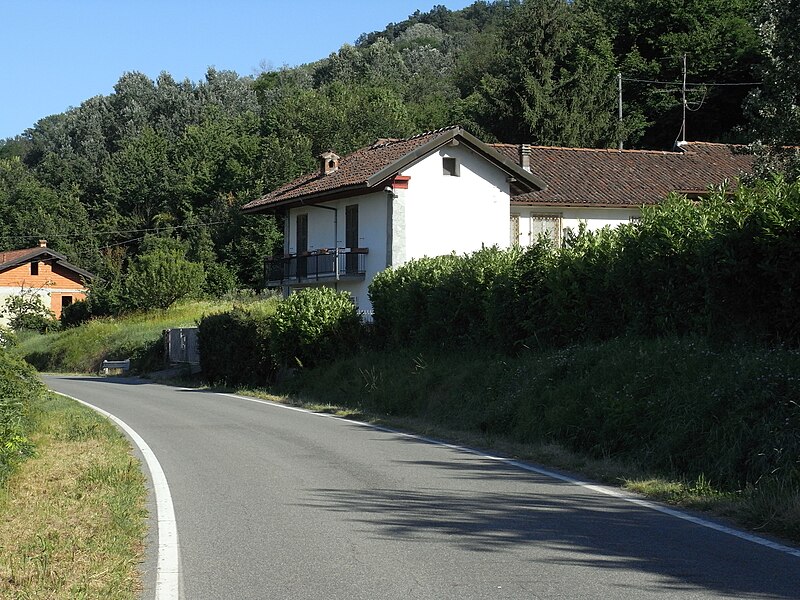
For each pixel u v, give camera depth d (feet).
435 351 67.26
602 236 54.44
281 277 119.65
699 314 44.52
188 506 28.84
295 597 18.98
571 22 186.09
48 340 164.76
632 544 23.34
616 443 37.86
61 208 249.55
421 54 391.45
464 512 27.53
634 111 181.06
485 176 103.81
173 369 114.73
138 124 302.45
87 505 27.68
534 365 51.31
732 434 32.55
